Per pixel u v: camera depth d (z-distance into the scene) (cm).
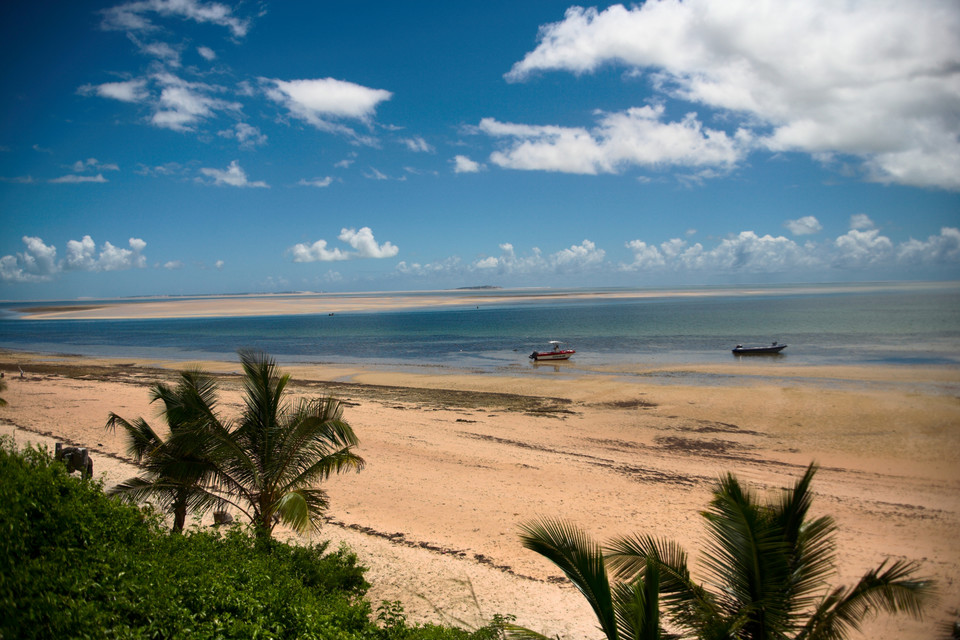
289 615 838
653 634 645
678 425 2808
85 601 700
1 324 14138
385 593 1274
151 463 1316
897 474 2020
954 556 1320
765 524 694
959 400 3061
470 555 1488
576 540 718
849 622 679
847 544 1427
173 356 6556
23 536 787
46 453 1082
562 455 2345
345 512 1783
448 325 10712
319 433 1311
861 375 3941
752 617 687
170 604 752
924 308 9731
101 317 16912
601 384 4003
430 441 2567
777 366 4528
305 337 8925
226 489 1873
